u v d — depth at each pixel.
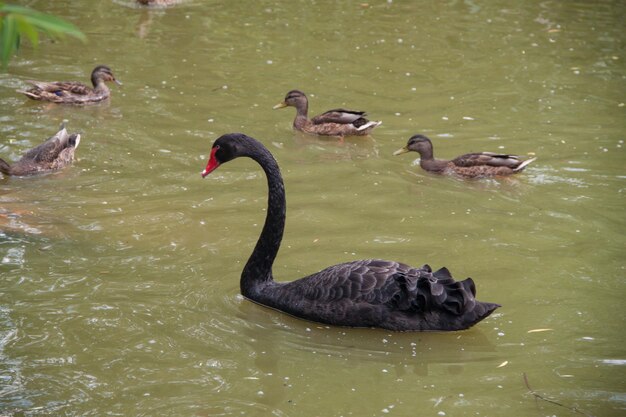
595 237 13.66
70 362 9.78
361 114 18.59
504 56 24.14
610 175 16.41
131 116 18.91
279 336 10.60
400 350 10.31
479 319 10.55
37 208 14.28
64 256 12.52
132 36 24.67
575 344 10.37
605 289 11.82
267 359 10.05
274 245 11.39
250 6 28.45
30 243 12.91
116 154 16.84
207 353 10.13
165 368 9.75
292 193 15.36
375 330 10.75
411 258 12.77
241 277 11.55
